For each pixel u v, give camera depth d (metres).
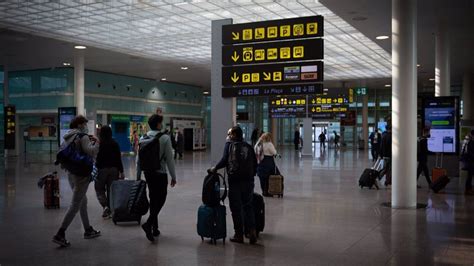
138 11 18.66
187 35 22.91
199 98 46.16
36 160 27.38
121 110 37.03
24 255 6.60
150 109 39.91
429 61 25.56
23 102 34.88
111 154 9.47
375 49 26.22
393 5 11.21
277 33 11.69
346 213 10.05
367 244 7.26
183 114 43.81
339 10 14.55
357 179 17.14
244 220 7.69
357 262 6.26
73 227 8.51
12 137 30.14
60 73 33.28
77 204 7.17
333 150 46.50
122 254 6.68
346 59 29.59
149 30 21.88
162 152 7.56
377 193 13.27
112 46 25.27
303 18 11.45
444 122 16.41
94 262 6.26
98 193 9.45
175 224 8.81
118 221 8.91
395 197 10.94
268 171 12.66
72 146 7.14
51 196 10.59
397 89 11.12
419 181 16.55
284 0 17.06
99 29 21.53
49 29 21.41
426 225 8.75
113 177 9.48
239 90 12.07
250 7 18.11
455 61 26.08
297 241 7.48
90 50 26.17
